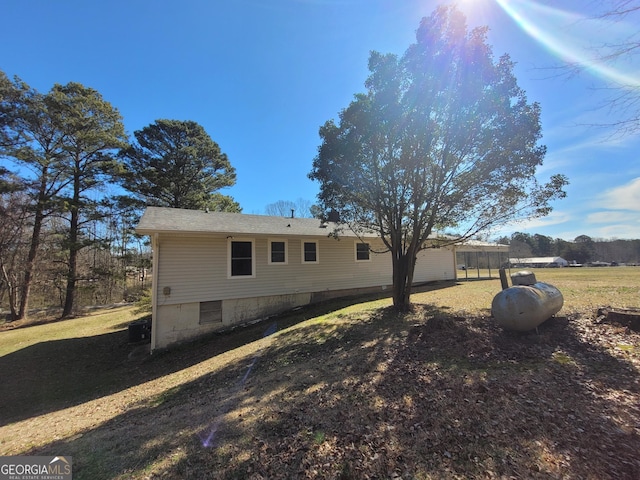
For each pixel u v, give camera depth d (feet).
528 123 21.85
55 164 57.77
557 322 19.69
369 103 25.26
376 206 28.86
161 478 9.11
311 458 9.22
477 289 45.34
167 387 21.22
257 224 42.93
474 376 13.73
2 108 51.85
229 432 11.47
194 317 36.45
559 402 10.91
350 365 17.30
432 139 25.11
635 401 10.53
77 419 17.71
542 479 7.41
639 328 17.51
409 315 27.48
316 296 45.62
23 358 34.78
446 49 23.02
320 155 28.40
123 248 68.69
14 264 58.75
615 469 7.50
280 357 22.21
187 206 75.31
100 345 38.93
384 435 9.99
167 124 71.87
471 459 8.40
